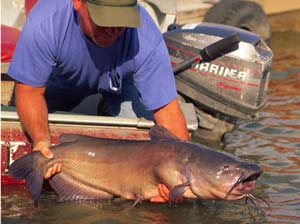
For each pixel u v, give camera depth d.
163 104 3.85
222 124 4.75
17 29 4.88
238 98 4.55
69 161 3.74
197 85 4.62
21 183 3.92
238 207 3.74
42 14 3.71
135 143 3.70
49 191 3.85
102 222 3.54
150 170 3.59
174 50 4.68
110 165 3.70
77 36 3.73
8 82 4.61
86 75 3.94
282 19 8.31
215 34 4.63
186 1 7.35
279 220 3.61
